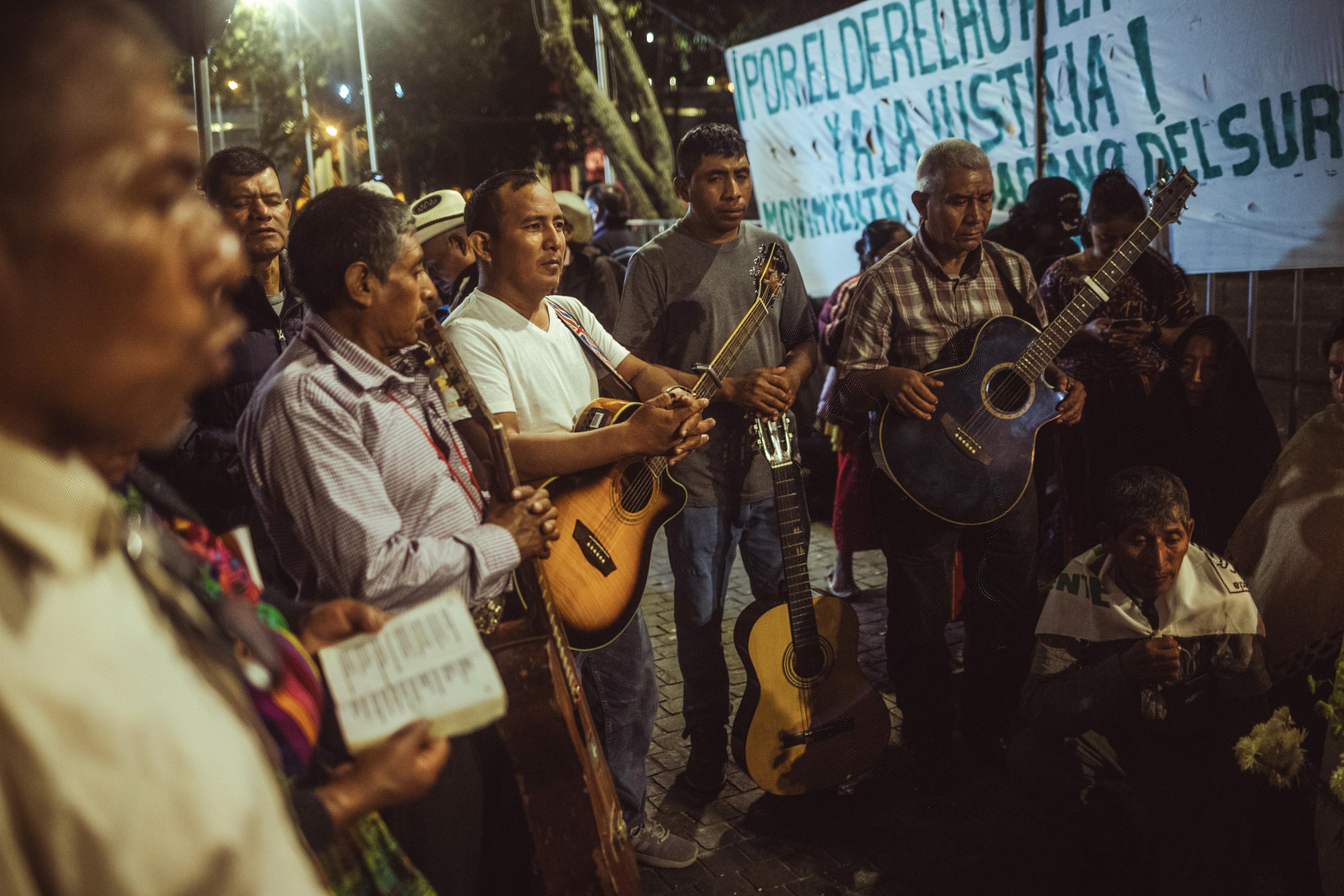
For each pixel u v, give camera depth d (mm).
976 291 3305
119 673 689
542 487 2520
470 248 2672
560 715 1849
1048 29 4707
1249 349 4105
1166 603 2500
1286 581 2496
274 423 1824
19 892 654
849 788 3199
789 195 6559
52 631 668
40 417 676
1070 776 2545
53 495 688
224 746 737
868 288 3297
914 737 3320
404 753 1217
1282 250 3922
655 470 2660
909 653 3283
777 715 3025
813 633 3055
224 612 1166
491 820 1958
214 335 725
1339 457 2480
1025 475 3178
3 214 617
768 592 3340
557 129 16984
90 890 669
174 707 713
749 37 13133
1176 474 3680
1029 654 3332
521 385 2590
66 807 655
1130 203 3777
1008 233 4688
